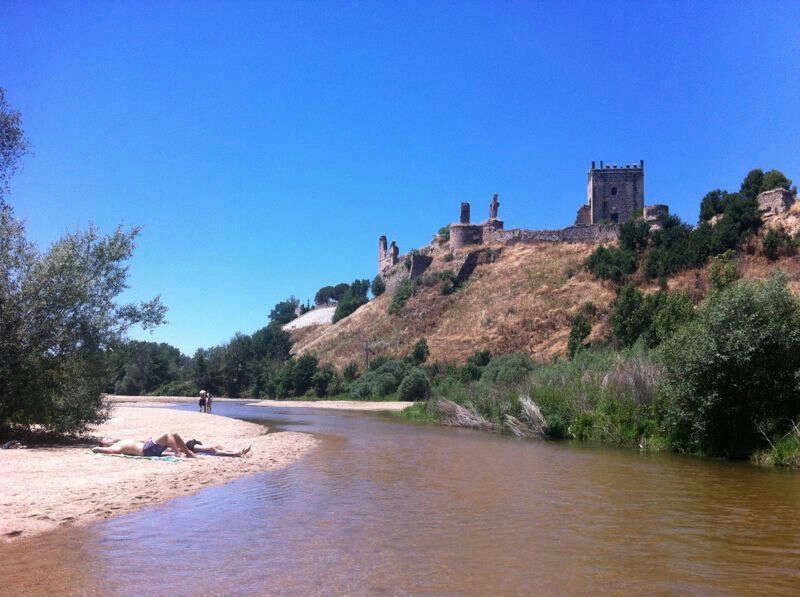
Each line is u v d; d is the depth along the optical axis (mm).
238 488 12281
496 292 83750
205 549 7785
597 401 24531
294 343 112500
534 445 22031
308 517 9688
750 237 61812
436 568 7066
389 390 65000
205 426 28453
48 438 19188
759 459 17172
